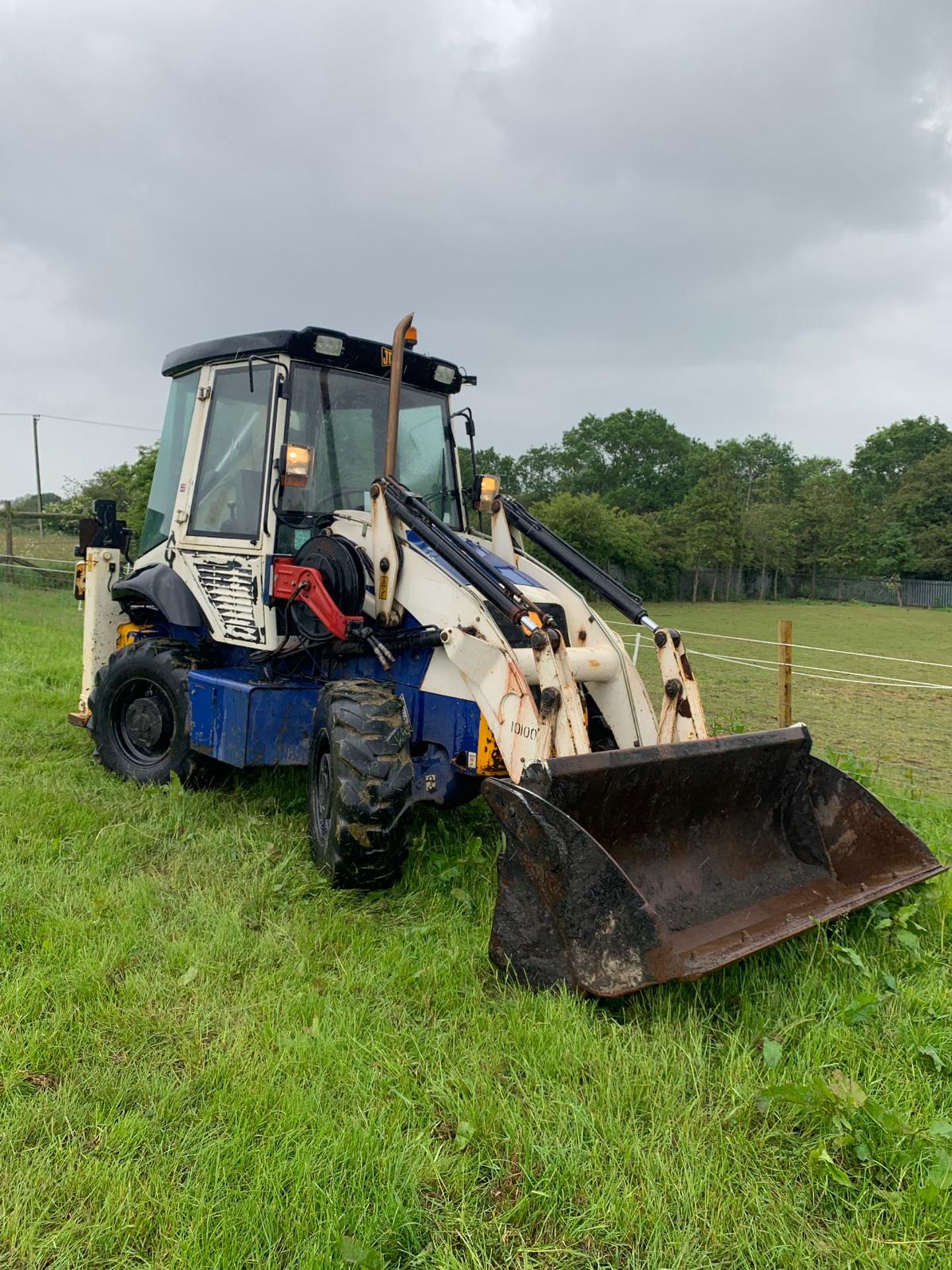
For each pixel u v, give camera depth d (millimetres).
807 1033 2863
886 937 3559
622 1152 2328
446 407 5340
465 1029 2881
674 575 39562
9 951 3244
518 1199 2201
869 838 3779
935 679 13078
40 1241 2012
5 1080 2521
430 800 4188
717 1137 2400
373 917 3680
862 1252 2059
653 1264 2014
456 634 3771
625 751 3295
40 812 4645
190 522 5234
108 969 3150
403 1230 2076
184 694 5066
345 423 4848
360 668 4547
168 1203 2113
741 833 3795
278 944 3393
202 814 4777
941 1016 3023
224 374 5117
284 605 4629
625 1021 2922
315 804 4250
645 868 3432
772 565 46312
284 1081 2562
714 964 2850
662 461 66625
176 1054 2703
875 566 50094
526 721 3422
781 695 6273
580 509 33312
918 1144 2363
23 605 15531
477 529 5465
